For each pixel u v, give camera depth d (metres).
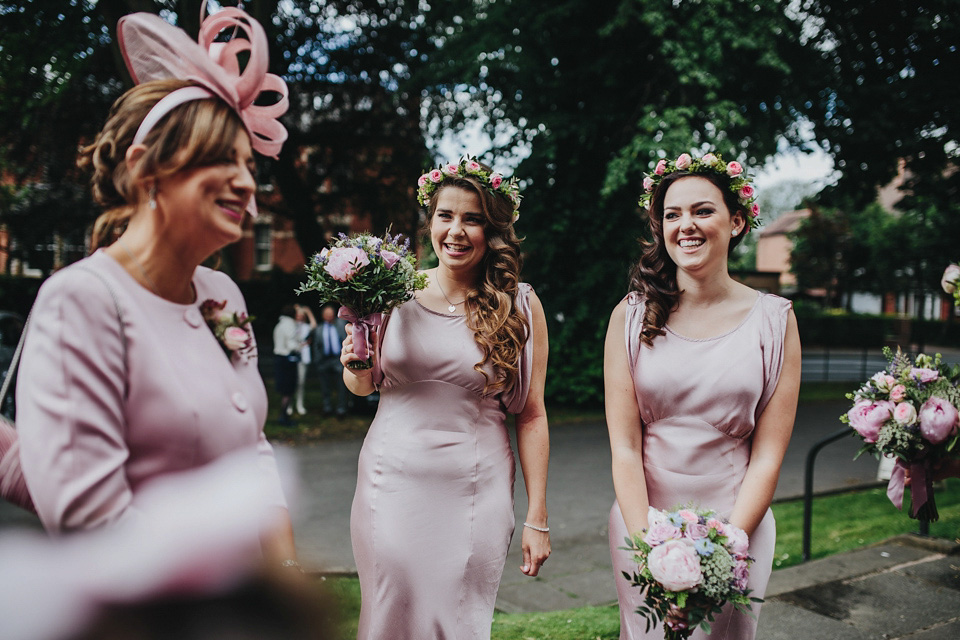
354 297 2.36
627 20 10.50
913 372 2.82
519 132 12.59
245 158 1.37
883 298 39.16
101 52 12.43
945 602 3.70
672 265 2.50
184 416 1.24
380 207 19.56
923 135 11.31
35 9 10.00
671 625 2.01
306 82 16.86
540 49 12.13
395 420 2.52
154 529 0.93
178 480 1.08
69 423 1.09
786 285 43.16
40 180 16.78
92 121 14.45
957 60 11.06
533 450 2.63
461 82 12.26
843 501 6.71
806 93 11.63
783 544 5.39
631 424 2.46
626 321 2.49
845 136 11.71
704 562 1.90
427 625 2.35
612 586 4.74
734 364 2.31
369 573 2.44
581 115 12.28
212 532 0.93
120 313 1.22
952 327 36.19
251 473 1.11
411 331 2.52
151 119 1.25
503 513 2.51
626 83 12.42
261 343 22.86
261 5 8.16
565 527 6.15
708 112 10.18
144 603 0.85
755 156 11.34
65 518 1.04
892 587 3.91
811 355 30.19
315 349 11.59
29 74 11.29
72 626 0.80
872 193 12.74
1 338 9.21
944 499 6.50
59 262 19.03
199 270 1.55
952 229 15.55
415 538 2.38
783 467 8.32
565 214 12.45
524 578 4.91
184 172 1.26
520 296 2.62
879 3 11.25
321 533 5.58
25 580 0.82
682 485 2.32
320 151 18.70
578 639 3.30
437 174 2.62
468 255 2.56
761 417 2.36
